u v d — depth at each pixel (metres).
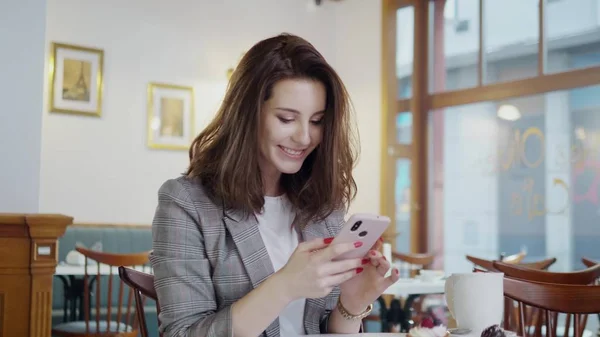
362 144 7.23
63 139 5.88
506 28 6.38
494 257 6.45
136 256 4.12
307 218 1.71
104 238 5.80
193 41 6.56
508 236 6.35
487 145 6.53
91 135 6.00
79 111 5.94
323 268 1.34
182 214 1.57
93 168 5.99
